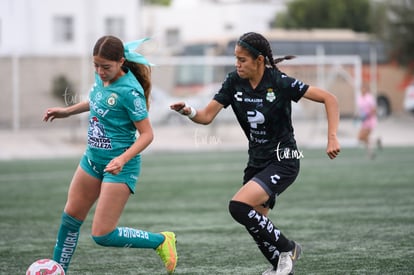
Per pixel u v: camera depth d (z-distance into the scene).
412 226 25.27
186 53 85.50
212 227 25.84
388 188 36.06
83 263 20.00
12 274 18.72
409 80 92.25
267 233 16.62
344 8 108.38
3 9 83.88
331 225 25.80
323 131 74.38
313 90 16.14
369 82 92.00
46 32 86.69
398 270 18.55
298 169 16.95
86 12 88.94
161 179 41.59
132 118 15.70
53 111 17.42
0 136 67.12
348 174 42.81
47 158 55.91
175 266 18.06
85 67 71.50
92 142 16.08
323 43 90.38
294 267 19.02
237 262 19.95
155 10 110.69
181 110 16.66
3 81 70.75
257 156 16.88
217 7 107.44
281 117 16.50
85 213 16.42
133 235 16.50
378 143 59.19
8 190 36.59
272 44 88.38
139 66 16.25
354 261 19.70
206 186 38.19
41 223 26.92
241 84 16.61
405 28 84.06
